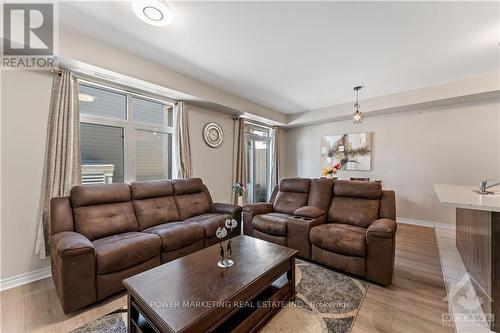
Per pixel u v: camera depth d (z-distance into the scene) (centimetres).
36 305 189
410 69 324
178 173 374
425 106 423
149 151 358
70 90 254
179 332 108
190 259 182
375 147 497
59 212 220
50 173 240
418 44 257
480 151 385
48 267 243
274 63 306
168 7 189
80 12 203
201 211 341
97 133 298
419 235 372
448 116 413
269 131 619
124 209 265
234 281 148
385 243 214
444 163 418
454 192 241
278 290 181
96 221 236
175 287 141
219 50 271
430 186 433
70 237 193
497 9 198
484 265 178
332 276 237
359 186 296
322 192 323
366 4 193
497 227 161
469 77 352
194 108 410
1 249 219
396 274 240
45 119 244
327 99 468
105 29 229
